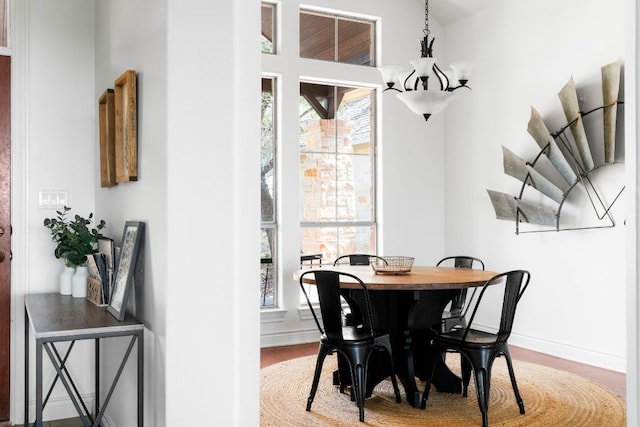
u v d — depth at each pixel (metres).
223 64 2.12
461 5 5.99
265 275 5.61
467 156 6.09
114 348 2.98
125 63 2.67
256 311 2.17
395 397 3.91
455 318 4.18
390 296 3.84
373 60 6.15
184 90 2.07
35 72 3.39
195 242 2.09
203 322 2.10
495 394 3.94
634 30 1.58
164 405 2.07
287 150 5.61
